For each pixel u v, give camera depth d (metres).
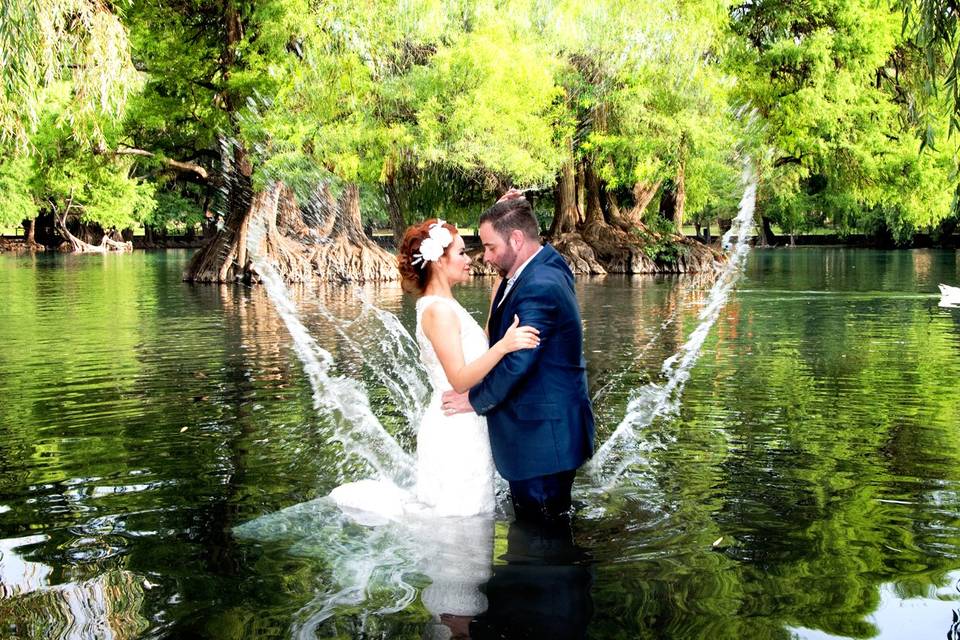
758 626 2.69
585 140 27.44
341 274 23.19
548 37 23.91
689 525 3.72
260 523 3.80
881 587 3.00
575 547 3.48
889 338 10.49
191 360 8.84
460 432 4.07
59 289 20.11
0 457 4.93
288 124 19.53
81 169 23.92
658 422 5.80
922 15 7.71
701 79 24.64
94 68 8.59
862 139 26.72
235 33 22.17
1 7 7.55
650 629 2.68
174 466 4.72
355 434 5.49
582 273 27.86
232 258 22.55
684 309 14.80
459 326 4.12
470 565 3.29
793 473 4.50
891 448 5.01
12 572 3.22
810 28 26.61
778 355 9.00
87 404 6.48
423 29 21.14
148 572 3.21
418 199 28.25
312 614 2.82
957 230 45.72
